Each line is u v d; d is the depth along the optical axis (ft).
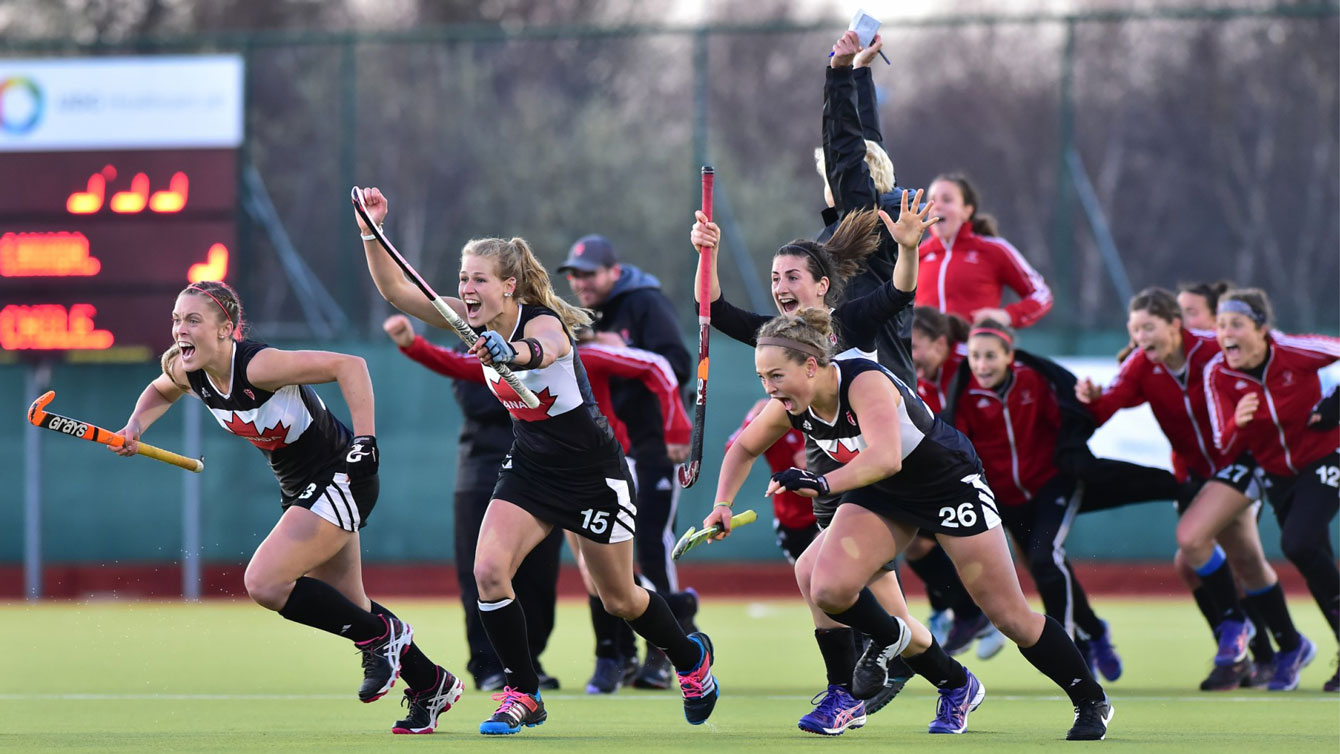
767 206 259.60
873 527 60.70
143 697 85.66
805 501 93.61
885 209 71.82
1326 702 82.43
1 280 170.40
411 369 184.24
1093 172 231.71
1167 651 117.70
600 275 98.58
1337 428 91.86
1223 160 222.89
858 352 60.80
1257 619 93.66
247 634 139.74
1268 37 222.69
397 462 183.93
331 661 112.16
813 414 60.59
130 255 169.37
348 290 190.49
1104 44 231.91
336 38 186.19
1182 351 93.71
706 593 183.01
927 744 61.05
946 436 60.70
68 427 63.67
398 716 74.79
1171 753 58.39
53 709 78.69
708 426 178.09
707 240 64.80
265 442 63.93
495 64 267.80
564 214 261.03
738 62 266.16
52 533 189.26
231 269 168.55
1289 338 91.56
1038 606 152.15
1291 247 217.97
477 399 90.33
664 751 58.29
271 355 62.75
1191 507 91.09
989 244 105.50
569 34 182.80
